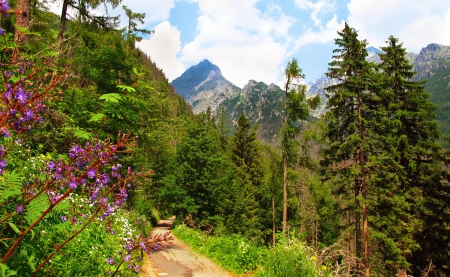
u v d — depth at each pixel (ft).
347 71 56.29
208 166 77.97
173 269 33.50
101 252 17.42
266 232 94.58
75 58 31.17
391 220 51.85
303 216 91.61
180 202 73.46
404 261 50.01
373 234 50.52
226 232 69.31
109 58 32.81
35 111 6.68
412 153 54.54
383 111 52.54
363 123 52.44
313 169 66.90
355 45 55.88
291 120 67.82
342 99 54.19
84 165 8.31
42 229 10.75
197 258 40.27
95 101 25.63
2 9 3.80
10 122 6.28
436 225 53.88
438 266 54.65
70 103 24.32
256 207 99.25
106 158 8.01
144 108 19.80
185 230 62.18
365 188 52.24
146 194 82.64
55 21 42.47
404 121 58.80
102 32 37.70
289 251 29.14
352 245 70.85
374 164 49.37
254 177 109.29
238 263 36.73
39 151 17.58
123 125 19.71
